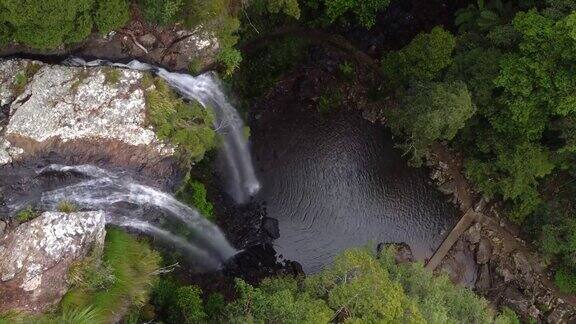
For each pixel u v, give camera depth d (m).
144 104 20.22
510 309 28.66
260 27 28.67
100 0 18.25
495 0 27.12
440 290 22.41
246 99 29.42
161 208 22.69
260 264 28.20
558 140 26.56
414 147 28.84
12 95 19.45
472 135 28.97
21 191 19.20
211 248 26.72
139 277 19.20
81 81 19.81
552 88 22.92
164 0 19.41
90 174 20.17
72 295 17.05
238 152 29.08
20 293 16.39
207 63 23.61
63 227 17.56
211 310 22.55
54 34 17.94
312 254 29.30
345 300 19.28
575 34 20.47
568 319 28.62
